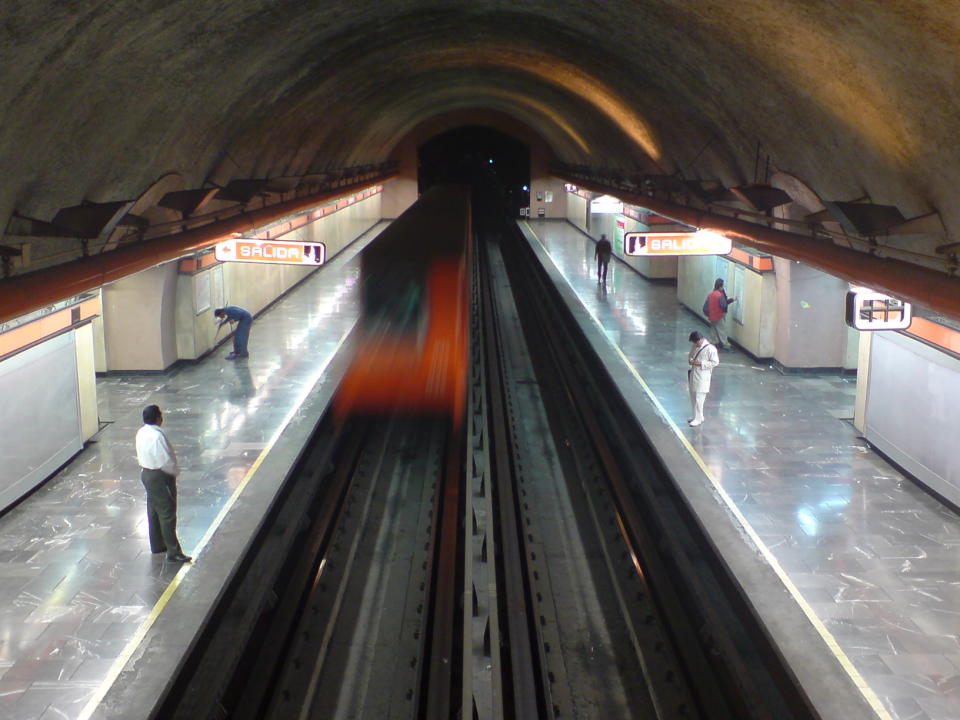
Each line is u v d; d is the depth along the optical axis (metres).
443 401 12.62
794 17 6.40
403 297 13.02
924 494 9.98
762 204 10.68
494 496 9.79
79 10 5.55
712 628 6.94
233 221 12.88
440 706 6.00
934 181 7.05
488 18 11.98
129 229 10.30
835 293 15.00
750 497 9.77
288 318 20.20
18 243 7.51
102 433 12.13
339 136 21.98
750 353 16.44
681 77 10.73
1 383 9.28
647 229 22.56
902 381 10.62
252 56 9.59
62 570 8.12
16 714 5.96
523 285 27.62
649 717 6.48
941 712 5.96
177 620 7.23
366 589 8.43
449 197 22.80
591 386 14.71
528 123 40.72
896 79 6.19
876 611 7.32
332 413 13.06
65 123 7.13
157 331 14.97
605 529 9.62
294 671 6.86
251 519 9.18
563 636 7.57
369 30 11.41
